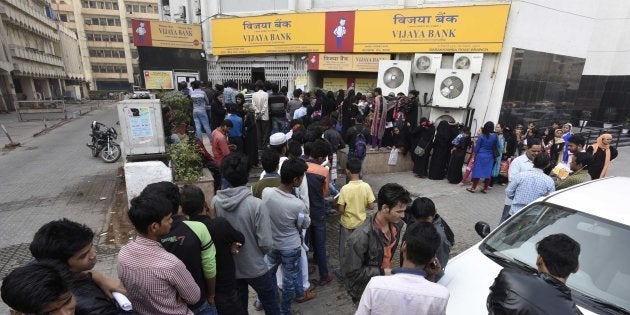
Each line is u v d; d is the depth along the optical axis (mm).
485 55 9969
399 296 1781
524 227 3297
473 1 9859
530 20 9664
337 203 4016
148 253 1988
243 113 8211
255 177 7781
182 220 2418
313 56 12070
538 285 1655
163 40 13172
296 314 3609
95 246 4875
